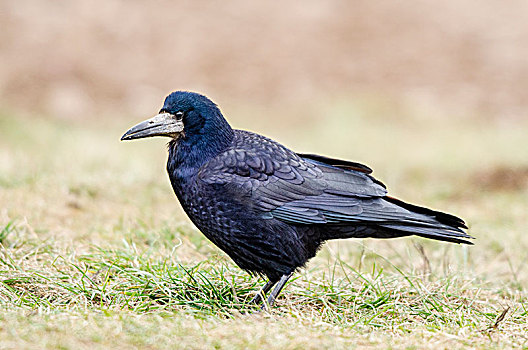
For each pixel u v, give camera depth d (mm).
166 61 28094
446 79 27562
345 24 30734
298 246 7957
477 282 9570
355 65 28438
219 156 7914
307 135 23391
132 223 11008
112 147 18812
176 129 7906
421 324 7234
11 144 18375
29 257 8812
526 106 25766
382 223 7965
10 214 10766
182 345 6055
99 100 25391
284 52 29141
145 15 30484
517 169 16969
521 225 12852
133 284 7852
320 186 7980
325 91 26938
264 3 31984
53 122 22734
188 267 8742
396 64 28406
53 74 26250
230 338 6312
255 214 7820
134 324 6449
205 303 7488
